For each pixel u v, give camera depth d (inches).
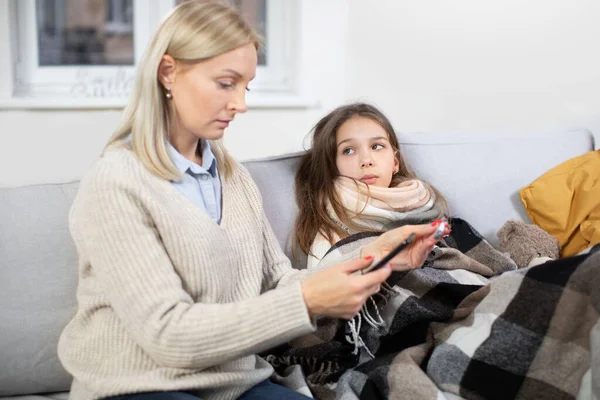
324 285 44.3
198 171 51.0
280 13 114.0
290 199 66.9
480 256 67.2
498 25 103.7
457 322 55.9
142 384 45.0
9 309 55.6
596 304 49.4
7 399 56.4
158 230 46.4
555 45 101.7
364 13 108.8
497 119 106.3
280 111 110.7
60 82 110.7
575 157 74.5
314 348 57.9
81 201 46.7
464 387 51.2
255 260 53.3
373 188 65.0
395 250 46.6
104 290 45.5
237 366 49.9
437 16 106.1
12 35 105.8
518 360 50.5
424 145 74.9
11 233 56.9
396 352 55.4
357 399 50.7
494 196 74.3
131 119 49.3
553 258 68.9
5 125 103.8
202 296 48.1
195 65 47.4
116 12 114.0
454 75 107.0
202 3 48.3
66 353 48.6
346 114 67.9
